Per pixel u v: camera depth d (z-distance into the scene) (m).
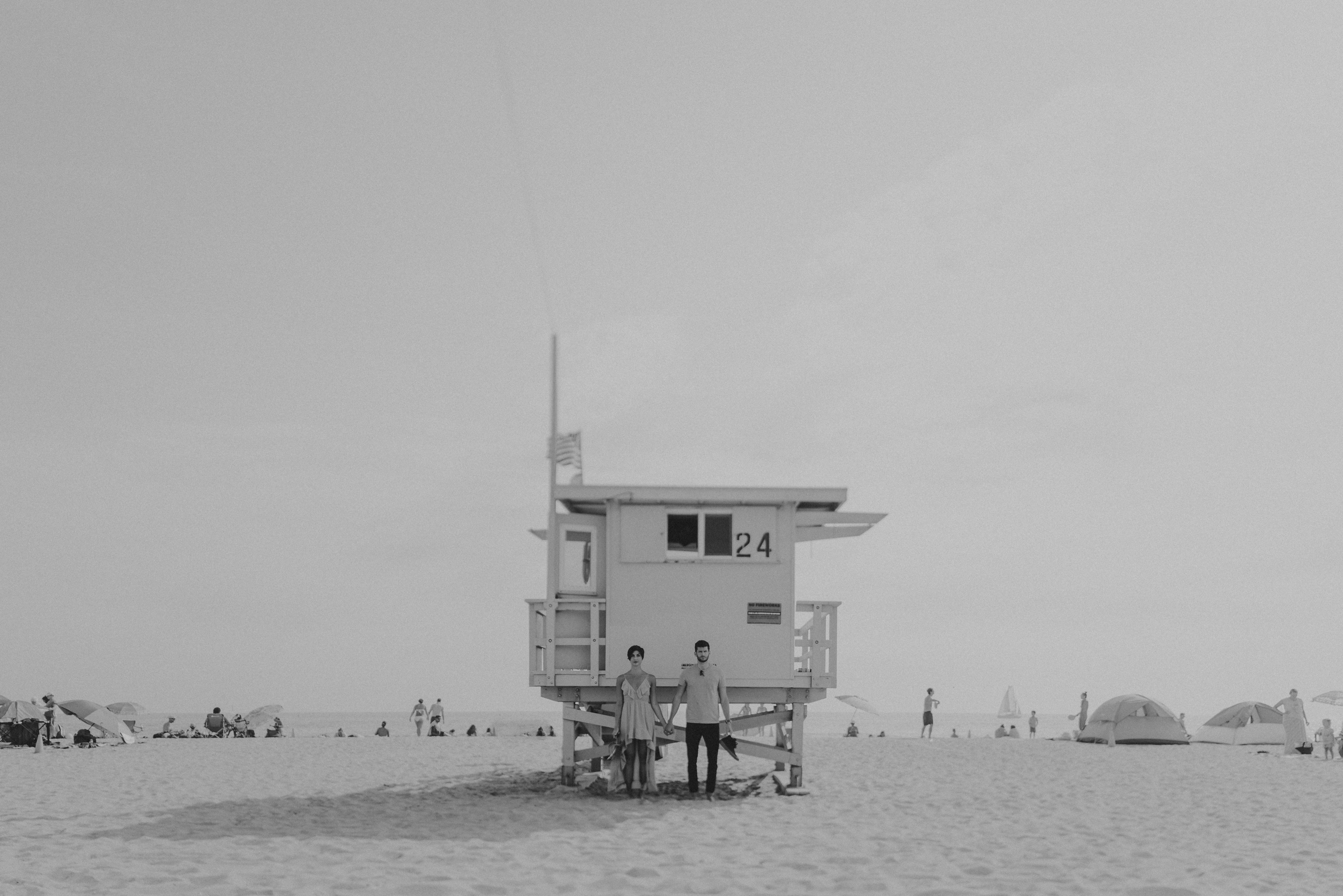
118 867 9.12
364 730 98.50
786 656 15.42
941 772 19.41
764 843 10.93
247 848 10.33
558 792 15.54
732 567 15.52
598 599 15.55
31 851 10.09
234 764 21.50
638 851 10.29
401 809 13.71
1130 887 8.72
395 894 8.05
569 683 15.45
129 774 19.30
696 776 14.98
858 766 20.59
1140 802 15.03
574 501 15.63
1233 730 31.00
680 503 15.54
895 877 9.14
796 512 16.11
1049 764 21.41
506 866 9.35
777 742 19.17
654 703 14.91
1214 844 11.23
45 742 29.36
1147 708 29.39
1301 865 9.97
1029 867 9.70
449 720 150.38
